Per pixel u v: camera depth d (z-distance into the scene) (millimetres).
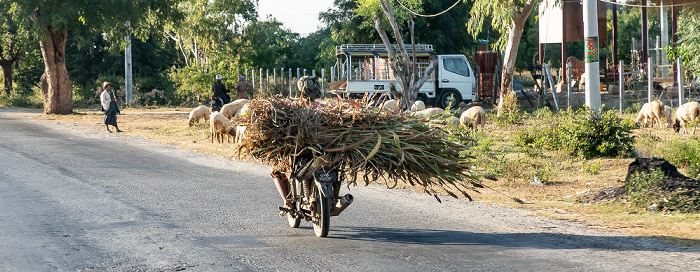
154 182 11234
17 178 11320
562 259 5914
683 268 5543
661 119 20828
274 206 9102
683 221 7762
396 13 36188
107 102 21781
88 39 32188
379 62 32000
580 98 33625
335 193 7098
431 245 6617
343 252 6273
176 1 34062
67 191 10047
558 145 16094
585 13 17141
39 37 29062
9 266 5621
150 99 48500
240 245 6594
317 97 7547
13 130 21922
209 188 10664
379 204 9336
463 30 47406
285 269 5598
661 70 40906
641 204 8836
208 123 23344
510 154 15555
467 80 33000
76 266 5648
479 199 9891
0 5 31922
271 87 44344
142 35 34750
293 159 7051
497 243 6707
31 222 7613
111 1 30250
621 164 13750
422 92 32594
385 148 6859
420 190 10641
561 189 11109
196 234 7137
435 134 7188
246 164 14078
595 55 17078
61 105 31906
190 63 58438
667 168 9766
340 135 6770
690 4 35594
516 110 25516
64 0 29438
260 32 59375
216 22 55438
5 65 54594
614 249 6344
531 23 53281
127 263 5773
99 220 7840
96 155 15281
